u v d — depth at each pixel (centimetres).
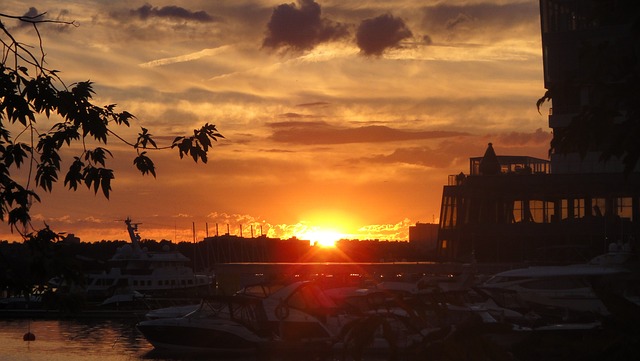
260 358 3844
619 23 554
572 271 4866
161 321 3969
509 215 8575
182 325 3938
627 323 558
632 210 8119
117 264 8244
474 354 562
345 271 8706
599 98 571
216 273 9238
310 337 3762
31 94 1004
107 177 1115
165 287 8088
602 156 571
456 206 8856
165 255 8394
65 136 1062
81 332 5325
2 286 1039
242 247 14388
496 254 8575
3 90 985
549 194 8400
